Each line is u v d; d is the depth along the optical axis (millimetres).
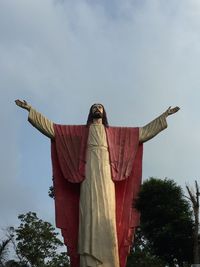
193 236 34719
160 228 35406
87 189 31656
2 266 40094
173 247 35344
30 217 53094
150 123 33719
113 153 32875
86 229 30797
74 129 33656
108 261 30344
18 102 33344
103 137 33031
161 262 41562
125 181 32750
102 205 31266
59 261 51875
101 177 31875
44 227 52781
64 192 32562
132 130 33719
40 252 51656
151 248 37188
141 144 33625
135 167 33094
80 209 31562
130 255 43031
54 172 32875
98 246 30453
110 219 31078
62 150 32906
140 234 41406
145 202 35875
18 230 52156
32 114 33250
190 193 33938
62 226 32031
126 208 32312
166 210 35312
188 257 35312
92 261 30250
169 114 33688
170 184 36344
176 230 35000
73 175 32219
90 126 33594
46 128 33219
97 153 32469
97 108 33750
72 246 31672
